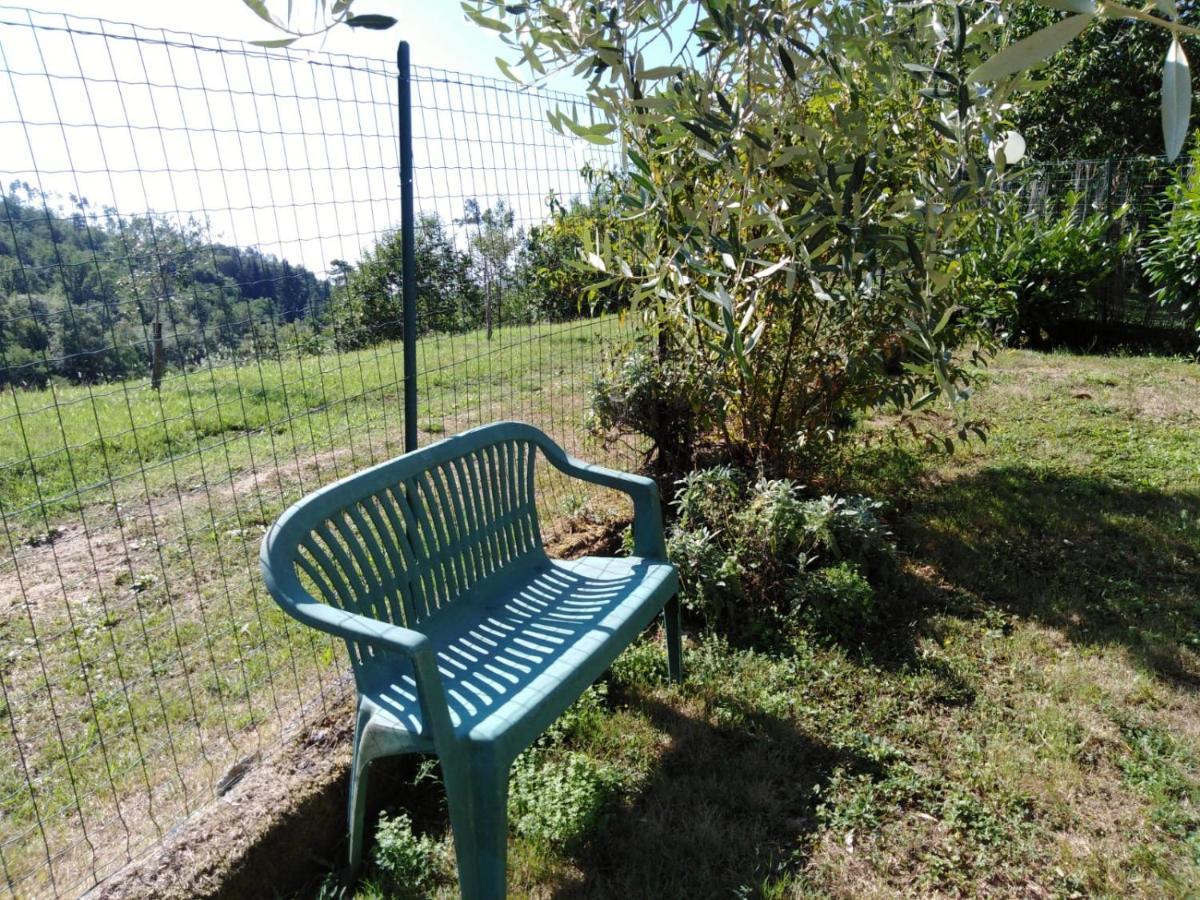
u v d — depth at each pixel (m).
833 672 3.24
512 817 2.50
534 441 3.11
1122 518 4.61
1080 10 0.85
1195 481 5.14
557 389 6.93
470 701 2.16
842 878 2.29
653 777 2.70
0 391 7.19
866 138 2.19
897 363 4.33
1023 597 3.84
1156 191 10.05
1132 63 14.62
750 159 2.11
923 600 3.83
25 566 4.24
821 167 2.07
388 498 2.52
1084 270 9.42
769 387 4.56
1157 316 9.73
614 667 3.24
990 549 4.33
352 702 2.78
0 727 2.88
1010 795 2.58
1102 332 9.95
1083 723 2.93
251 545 4.39
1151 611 3.68
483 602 2.78
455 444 2.75
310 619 1.98
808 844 2.42
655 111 2.08
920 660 3.32
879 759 2.75
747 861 2.35
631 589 2.81
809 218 2.05
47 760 2.70
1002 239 8.35
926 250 2.06
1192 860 2.33
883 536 4.13
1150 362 8.64
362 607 2.35
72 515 4.95
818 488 4.78
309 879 2.33
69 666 3.25
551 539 4.14
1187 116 0.81
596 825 2.46
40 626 3.58
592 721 2.95
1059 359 8.89
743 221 2.21
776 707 3.00
